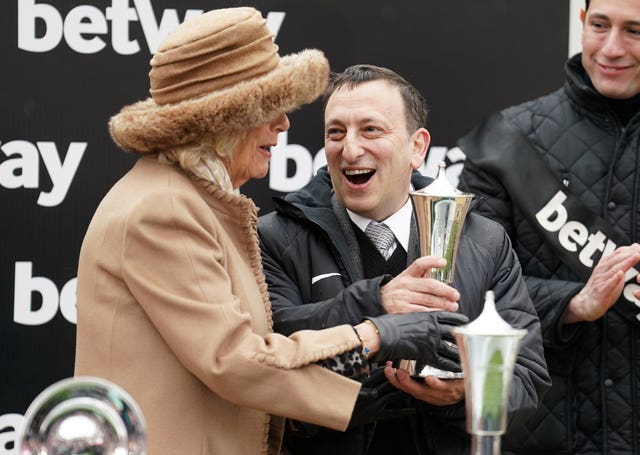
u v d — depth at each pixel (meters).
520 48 6.30
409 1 6.23
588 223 5.49
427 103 6.27
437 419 4.66
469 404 3.26
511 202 5.60
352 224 4.79
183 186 4.13
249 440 4.26
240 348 3.98
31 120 6.02
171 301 3.96
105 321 4.06
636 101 5.55
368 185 4.66
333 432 4.61
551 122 5.67
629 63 5.46
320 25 6.19
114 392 2.92
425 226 4.38
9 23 5.99
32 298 6.06
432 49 6.25
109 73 6.06
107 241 4.05
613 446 5.44
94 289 4.08
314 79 4.25
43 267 6.05
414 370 4.42
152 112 4.09
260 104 4.11
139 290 3.99
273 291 4.68
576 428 5.50
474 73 6.29
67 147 6.05
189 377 4.09
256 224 4.44
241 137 4.22
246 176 4.39
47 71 6.02
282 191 6.24
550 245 5.50
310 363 4.06
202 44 4.08
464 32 6.27
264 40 4.19
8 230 6.02
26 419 2.87
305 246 4.76
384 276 4.40
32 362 6.07
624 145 5.55
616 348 5.45
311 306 4.47
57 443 2.88
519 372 4.64
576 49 6.30
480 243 4.86
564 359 5.48
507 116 5.75
